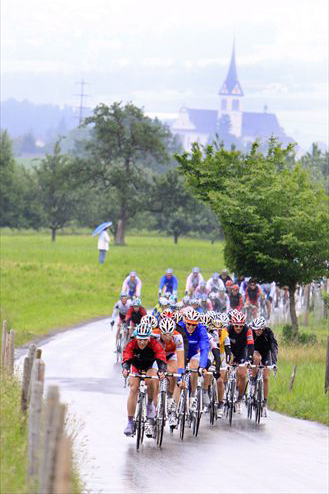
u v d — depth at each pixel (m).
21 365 67.31
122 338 74.50
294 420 54.47
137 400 42.47
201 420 52.12
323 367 76.31
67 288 140.25
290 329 94.62
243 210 91.94
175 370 42.28
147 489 32.22
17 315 107.19
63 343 87.00
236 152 99.38
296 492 33.34
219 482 34.38
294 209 92.75
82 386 61.28
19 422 35.16
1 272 151.62
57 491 21.69
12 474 27.09
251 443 44.44
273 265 92.25
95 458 37.59
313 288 121.69
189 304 70.31
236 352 51.34
